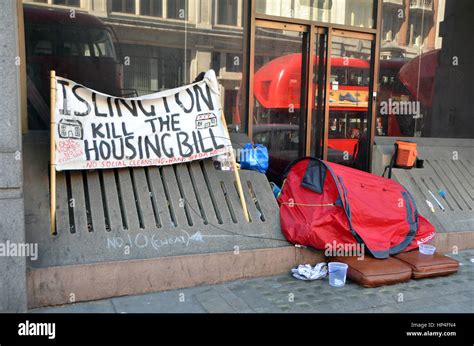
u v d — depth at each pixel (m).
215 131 5.04
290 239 4.87
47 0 5.16
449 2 7.71
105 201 4.54
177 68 5.89
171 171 4.96
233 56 6.14
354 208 4.87
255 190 5.23
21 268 3.71
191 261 4.40
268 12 6.26
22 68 4.97
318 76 6.73
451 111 7.93
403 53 7.39
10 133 3.59
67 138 4.32
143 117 4.72
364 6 6.89
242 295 4.28
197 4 5.91
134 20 5.61
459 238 5.95
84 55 5.39
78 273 3.97
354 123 7.04
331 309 4.05
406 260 4.96
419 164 6.82
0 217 3.60
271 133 6.47
